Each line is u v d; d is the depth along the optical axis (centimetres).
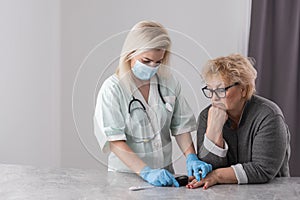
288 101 330
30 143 324
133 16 356
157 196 163
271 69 331
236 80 176
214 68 171
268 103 186
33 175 188
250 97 185
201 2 348
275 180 187
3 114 295
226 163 188
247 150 188
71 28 360
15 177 185
